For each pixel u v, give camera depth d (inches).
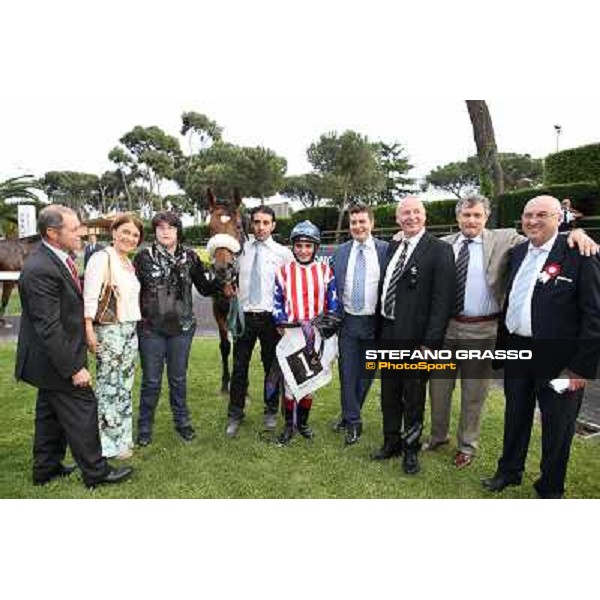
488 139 396.5
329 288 134.3
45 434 117.1
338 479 121.5
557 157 468.8
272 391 149.3
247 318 142.9
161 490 115.6
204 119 1932.8
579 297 101.3
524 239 122.0
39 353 107.7
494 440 143.5
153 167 1868.8
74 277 110.7
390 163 1630.2
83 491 114.7
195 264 145.0
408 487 118.0
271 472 124.9
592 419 157.5
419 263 119.8
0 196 634.2
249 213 164.1
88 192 2348.7
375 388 189.9
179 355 139.3
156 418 160.2
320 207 880.3
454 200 597.0
